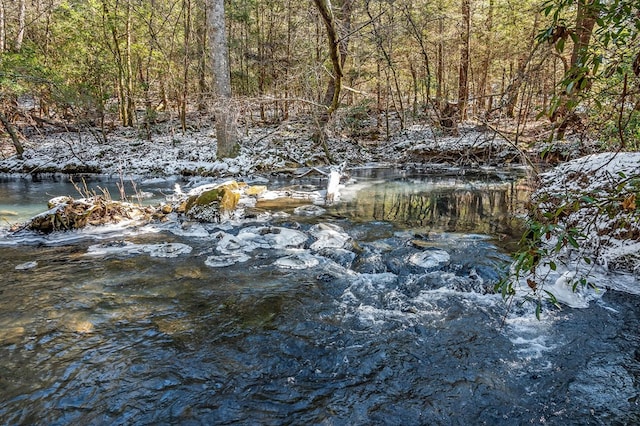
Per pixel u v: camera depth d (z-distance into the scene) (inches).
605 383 111.0
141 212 282.4
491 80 786.8
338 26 326.3
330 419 98.0
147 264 195.9
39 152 551.5
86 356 121.0
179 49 696.4
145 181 440.5
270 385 110.0
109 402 102.6
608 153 217.5
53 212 249.3
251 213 287.7
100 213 265.1
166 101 770.2
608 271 175.6
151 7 634.8
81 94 571.2
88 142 612.7
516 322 143.5
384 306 156.2
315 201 339.6
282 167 488.4
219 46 465.1
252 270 189.8
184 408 101.1
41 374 112.4
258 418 98.2
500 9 585.6
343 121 658.2
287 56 641.6
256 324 140.9
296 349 126.6
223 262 198.7
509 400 104.9
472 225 264.7
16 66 497.0
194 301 157.5
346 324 142.0
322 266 195.6
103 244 225.1
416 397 106.0
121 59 668.1
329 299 161.2
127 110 733.3
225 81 474.3
